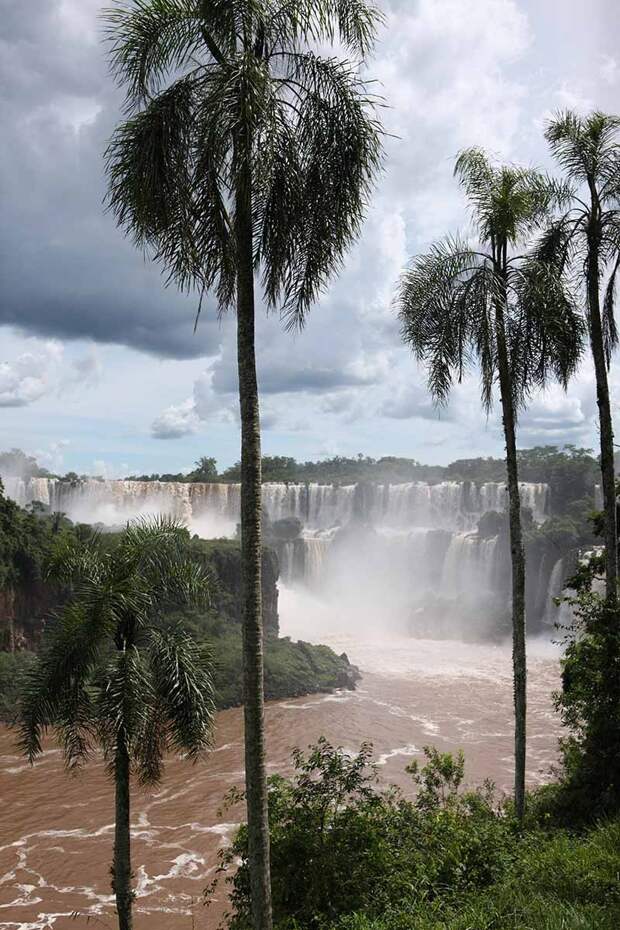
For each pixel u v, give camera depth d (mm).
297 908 13344
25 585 58781
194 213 9828
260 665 10305
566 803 17156
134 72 9922
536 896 10531
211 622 60312
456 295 16500
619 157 18891
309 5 9852
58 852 29766
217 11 9453
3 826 32312
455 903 11820
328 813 14531
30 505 85812
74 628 15758
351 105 10188
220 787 36531
